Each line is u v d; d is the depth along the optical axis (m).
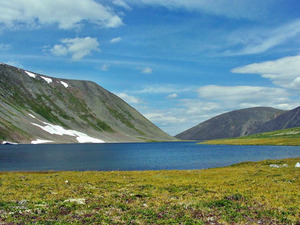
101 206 22.81
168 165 87.62
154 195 27.28
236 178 39.91
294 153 124.12
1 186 33.69
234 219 19.19
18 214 20.38
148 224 18.17
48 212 21.05
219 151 151.88
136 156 124.62
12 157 115.25
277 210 21.36
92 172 56.22
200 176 44.16
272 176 40.62
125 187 32.84
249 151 143.75
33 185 34.66
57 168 81.44
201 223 18.19
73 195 27.67
